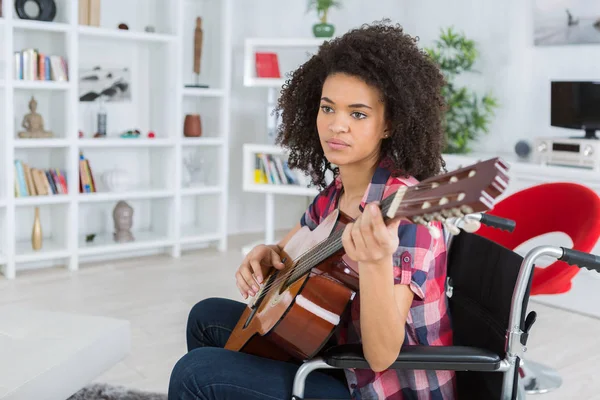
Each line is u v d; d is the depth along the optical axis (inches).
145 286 150.9
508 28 181.6
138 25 179.9
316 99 59.2
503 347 50.8
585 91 151.0
